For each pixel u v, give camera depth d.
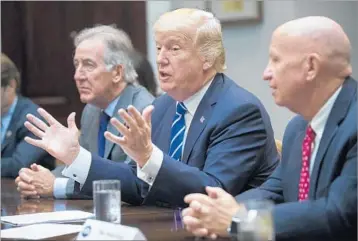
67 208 2.93
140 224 2.46
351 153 2.25
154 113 3.13
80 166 2.86
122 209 2.81
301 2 5.06
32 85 6.34
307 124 2.50
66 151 2.85
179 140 2.99
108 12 6.21
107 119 3.60
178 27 2.92
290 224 2.21
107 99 3.59
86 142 3.66
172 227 2.40
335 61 2.33
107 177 2.89
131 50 3.68
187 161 2.92
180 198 2.70
